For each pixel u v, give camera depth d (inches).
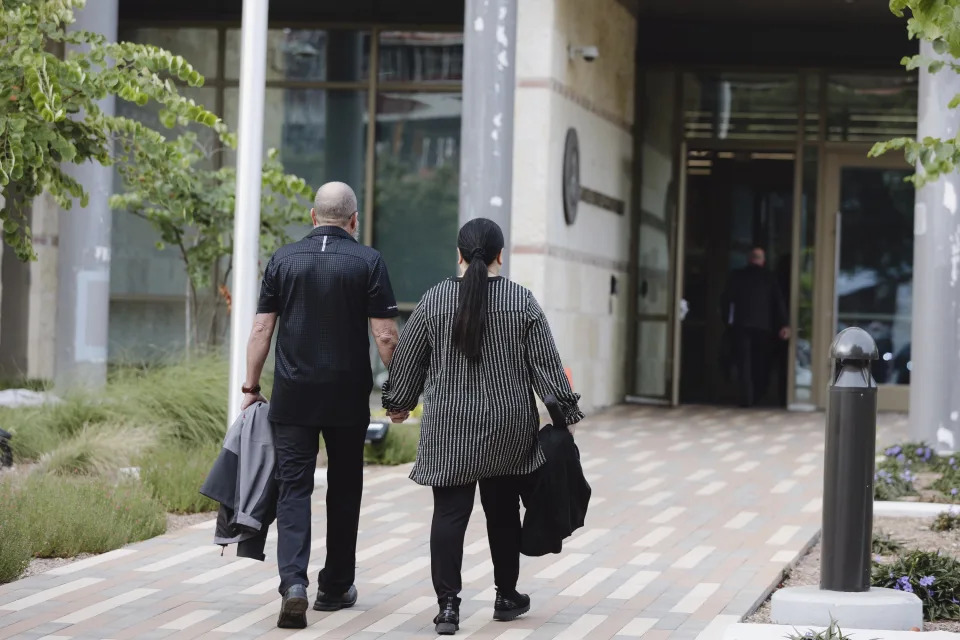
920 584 307.4
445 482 279.1
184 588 321.4
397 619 295.3
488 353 280.8
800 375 892.6
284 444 288.7
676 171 898.1
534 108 715.4
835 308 892.6
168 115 427.8
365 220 797.2
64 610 297.7
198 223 633.6
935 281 589.6
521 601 297.9
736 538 401.4
